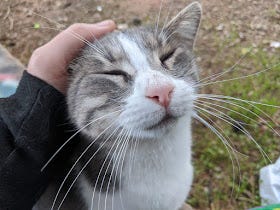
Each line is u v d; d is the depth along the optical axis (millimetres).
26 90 147
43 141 144
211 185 237
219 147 248
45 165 147
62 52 156
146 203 165
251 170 240
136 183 158
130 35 156
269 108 257
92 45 156
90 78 148
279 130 253
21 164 143
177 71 150
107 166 156
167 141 153
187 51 164
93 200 164
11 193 144
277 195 223
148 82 136
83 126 150
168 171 161
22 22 319
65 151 160
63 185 166
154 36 156
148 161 155
